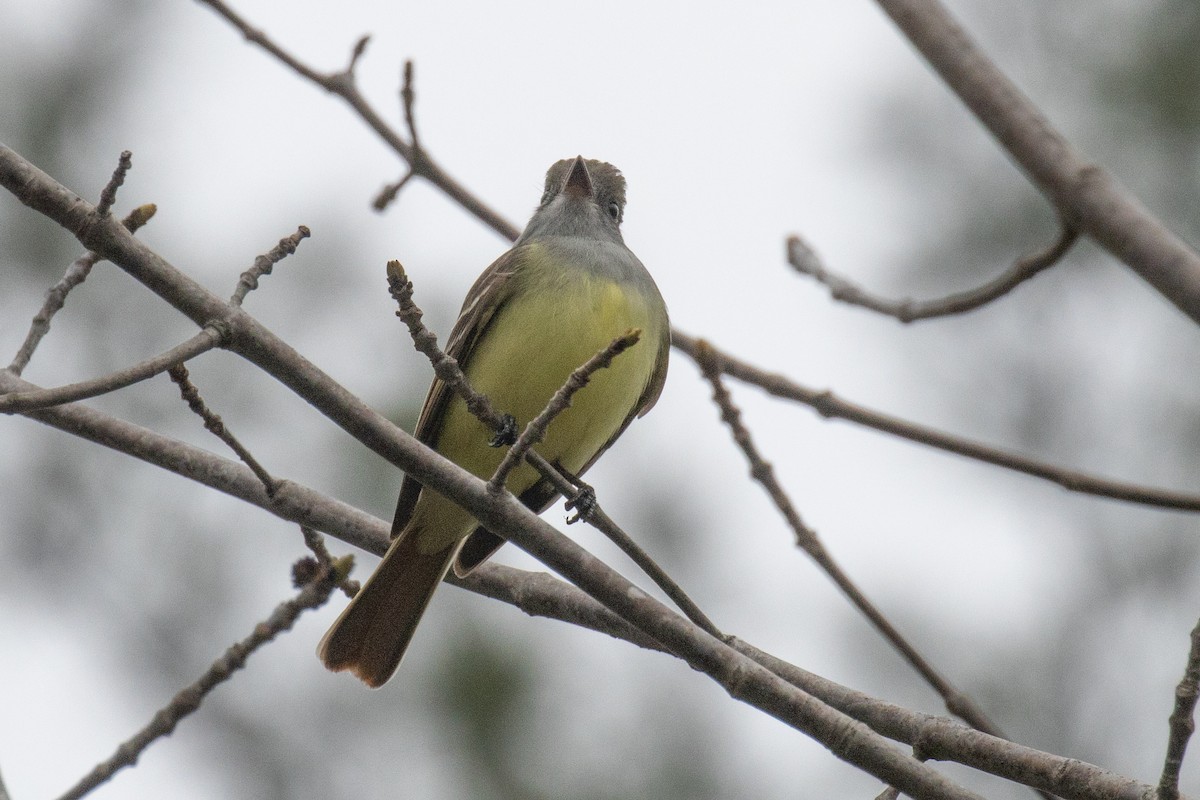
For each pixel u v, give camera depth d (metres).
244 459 6.96
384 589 8.15
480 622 11.40
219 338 5.69
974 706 7.19
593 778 11.06
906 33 6.34
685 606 6.40
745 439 7.51
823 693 6.40
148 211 5.73
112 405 12.55
